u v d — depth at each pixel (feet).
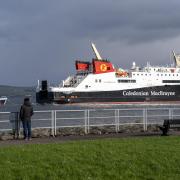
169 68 425.69
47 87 411.34
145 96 411.54
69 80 415.44
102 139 78.38
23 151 59.72
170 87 420.36
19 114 89.04
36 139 86.22
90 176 46.70
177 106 408.87
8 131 95.35
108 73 404.57
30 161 52.80
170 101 421.18
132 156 56.18
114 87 403.75
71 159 54.03
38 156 55.83
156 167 50.29
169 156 55.98
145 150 60.54
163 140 73.00
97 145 65.92
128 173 47.88
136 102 409.90
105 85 402.31
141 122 116.88
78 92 397.39
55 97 400.47
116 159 54.29
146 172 48.47
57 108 374.22
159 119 138.72
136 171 48.88
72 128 101.71
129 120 136.05
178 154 57.41
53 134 94.32
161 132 99.25
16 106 500.74
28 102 87.20
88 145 66.03
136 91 409.69
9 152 58.85
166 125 90.33
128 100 407.64
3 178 45.16
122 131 102.47
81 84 399.44
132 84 408.87
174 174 47.70
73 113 176.96
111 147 63.52
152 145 65.72
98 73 401.90
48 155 56.65
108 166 50.67
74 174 47.29
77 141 74.08
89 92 398.83
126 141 71.56
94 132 99.19
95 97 399.65
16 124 90.02
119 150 60.64
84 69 411.54
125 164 51.67
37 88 423.64
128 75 411.75
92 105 398.01
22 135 90.07
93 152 59.00
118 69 411.75
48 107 386.52
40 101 416.67
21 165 50.65
